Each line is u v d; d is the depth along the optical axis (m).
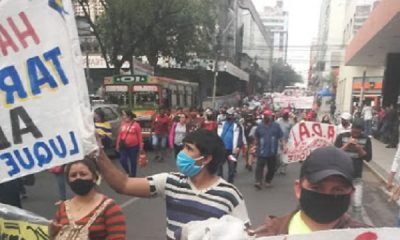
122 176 3.26
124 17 23.56
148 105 19.09
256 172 10.52
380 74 40.72
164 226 7.12
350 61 32.56
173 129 13.02
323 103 56.47
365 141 6.68
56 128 2.82
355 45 27.58
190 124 14.77
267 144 10.35
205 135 3.09
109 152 15.46
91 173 3.12
